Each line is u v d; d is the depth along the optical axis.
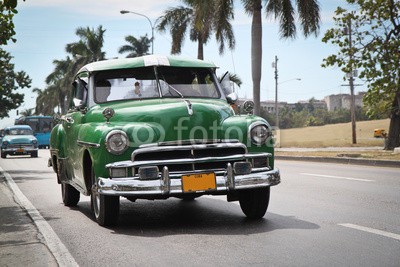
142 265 5.73
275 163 23.50
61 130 10.53
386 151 28.25
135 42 67.81
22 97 81.31
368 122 116.75
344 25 23.95
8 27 14.09
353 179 14.40
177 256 6.07
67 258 6.12
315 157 25.44
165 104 7.94
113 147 7.45
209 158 7.52
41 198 12.15
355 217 8.34
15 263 6.04
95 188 7.72
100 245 6.80
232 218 8.59
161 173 7.36
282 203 10.05
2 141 36.88
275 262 5.66
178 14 44.50
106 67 8.90
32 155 37.59
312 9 31.30
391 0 23.22
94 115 8.44
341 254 5.94
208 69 9.23
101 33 73.81
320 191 11.81
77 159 8.92
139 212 9.54
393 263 5.51
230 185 7.52
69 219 8.99
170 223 8.29
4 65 22.20
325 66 24.27
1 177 18.53
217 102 8.45
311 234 7.09
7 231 8.04
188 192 7.37
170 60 8.98
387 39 23.89
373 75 23.80
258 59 32.00
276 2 31.66
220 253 6.14
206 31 38.22
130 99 8.63
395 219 8.12
